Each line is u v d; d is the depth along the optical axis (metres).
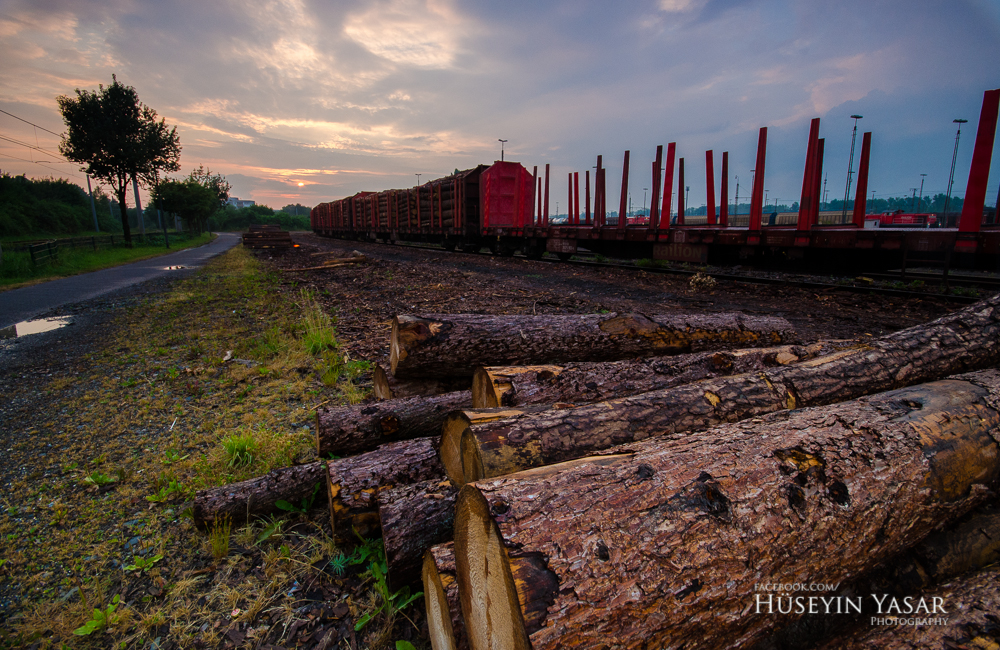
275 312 8.00
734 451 1.51
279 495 2.37
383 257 19.67
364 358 5.02
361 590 1.94
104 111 28.09
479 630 1.27
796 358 2.87
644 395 2.06
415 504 1.89
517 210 19.78
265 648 1.68
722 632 1.23
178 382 4.50
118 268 17.31
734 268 12.61
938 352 2.51
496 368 2.46
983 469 1.71
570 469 1.37
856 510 1.42
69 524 2.40
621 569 1.12
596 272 12.12
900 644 1.25
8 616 1.85
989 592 1.33
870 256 8.77
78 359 5.48
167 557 2.15
